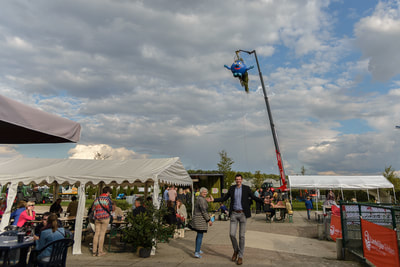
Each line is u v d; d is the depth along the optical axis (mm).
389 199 27047
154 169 9227
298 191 39312
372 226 5914
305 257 7414
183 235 10805
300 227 13617
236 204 6941
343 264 6641
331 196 18797
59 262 5020
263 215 19844
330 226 9898
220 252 8055
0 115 3109
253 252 7992
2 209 10250
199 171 24234
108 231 8727
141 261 7008
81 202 8258
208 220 7449
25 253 5430
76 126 4211
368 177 23516
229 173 26953
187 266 6512
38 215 13297
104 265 6617
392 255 5023
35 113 3557
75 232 7965
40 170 9523
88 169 9609
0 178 8922
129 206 25859
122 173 8906
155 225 7621
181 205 11438
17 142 4535
